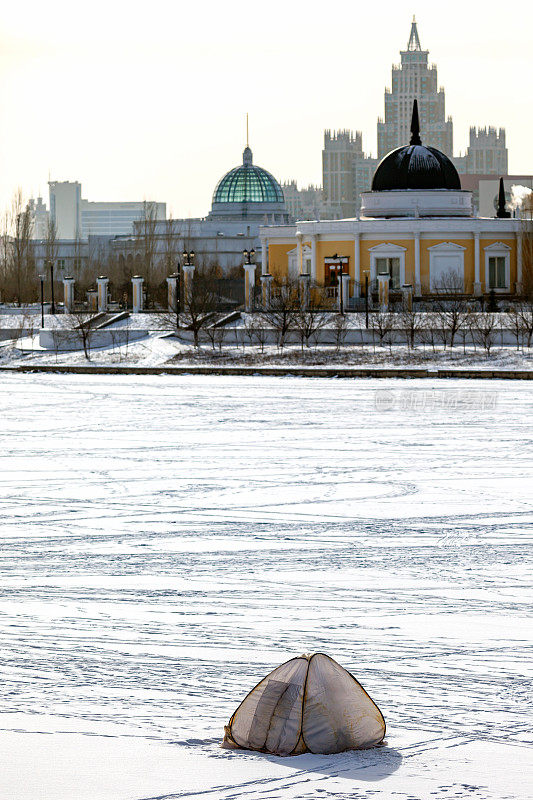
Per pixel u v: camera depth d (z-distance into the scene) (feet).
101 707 52.19
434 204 405.80
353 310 357.82
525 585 81.66
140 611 73.00
